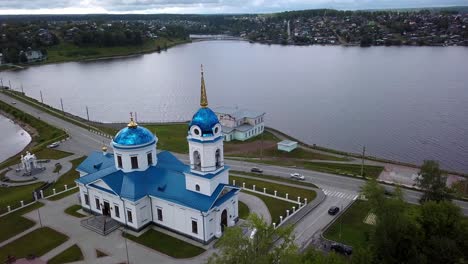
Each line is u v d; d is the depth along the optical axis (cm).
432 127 15825
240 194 9200
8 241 7356
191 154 7031
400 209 6297
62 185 9944
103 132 15012
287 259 4847
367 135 15150
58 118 17375
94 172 8419
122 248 7025
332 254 5259
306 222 7931
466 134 14925
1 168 11775
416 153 13288
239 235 5009
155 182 7700
